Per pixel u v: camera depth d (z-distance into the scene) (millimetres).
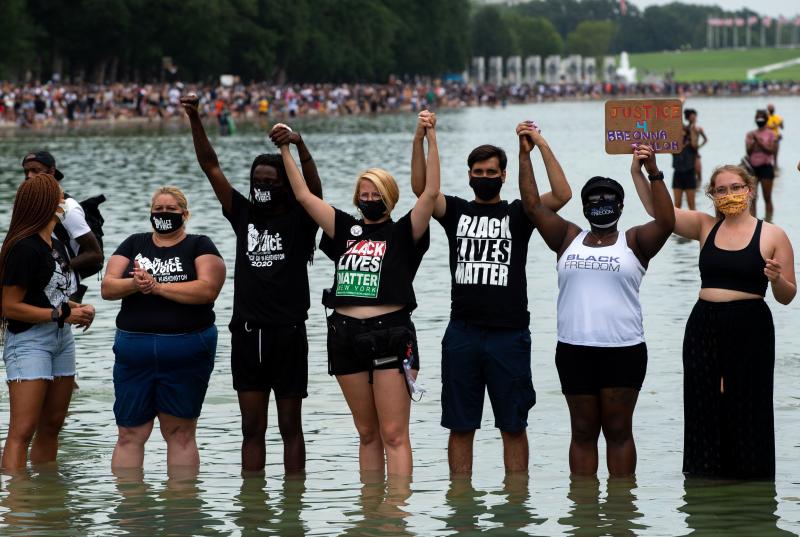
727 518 8367
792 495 8883
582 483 9242
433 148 9445
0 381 12500
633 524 8266
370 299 9352
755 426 9242
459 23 187625
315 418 11148
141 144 57188
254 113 104062
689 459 9438
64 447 10336
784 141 59125
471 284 9406
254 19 128125
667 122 9359
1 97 78750
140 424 9781
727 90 190625
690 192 25125
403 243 9430
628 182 36312
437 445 10320
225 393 12031
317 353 13727
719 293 9266
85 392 12086
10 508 8695
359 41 148250
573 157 49188
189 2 107562
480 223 9438
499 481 9312
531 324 15117
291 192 9664
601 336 9234
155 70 114125
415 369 9422
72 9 102500
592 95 188625
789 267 9234
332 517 8477
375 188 9352
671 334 14398
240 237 9688
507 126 84125
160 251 9797
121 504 8789
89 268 11016
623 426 9375
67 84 95875
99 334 14852
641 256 9344
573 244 9367
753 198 9430
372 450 9641
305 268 9703
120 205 29172
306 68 141750
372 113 118312
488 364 9406
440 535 8078
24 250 9617
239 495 9000
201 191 33312
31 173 10992
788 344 13758
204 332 9750
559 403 11508
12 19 91562
